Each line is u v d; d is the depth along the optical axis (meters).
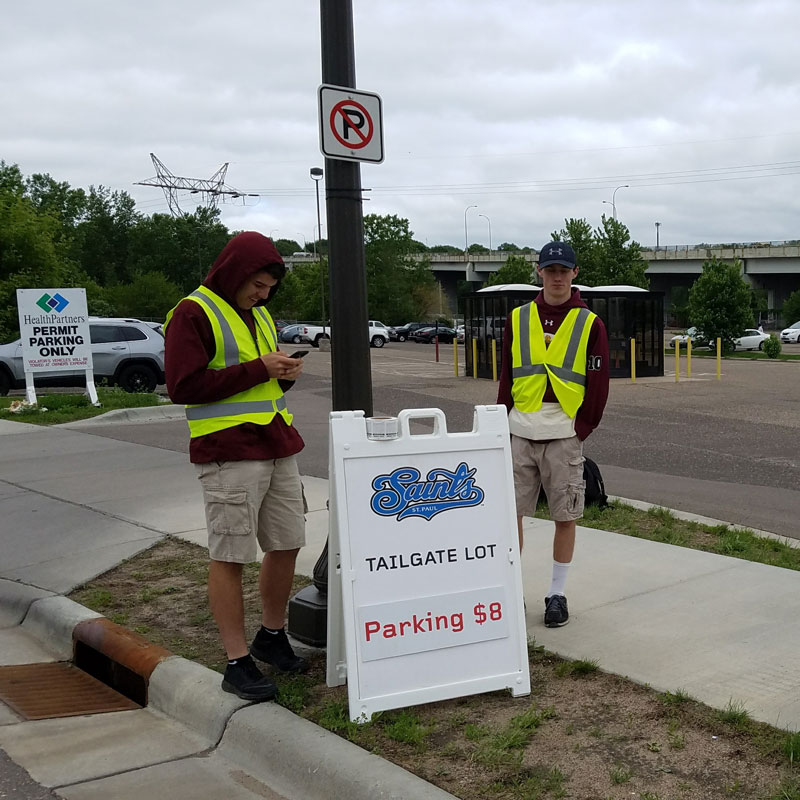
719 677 3.69
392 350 43.69
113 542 6.47
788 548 5.79
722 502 7.54
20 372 18.25
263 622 3.99
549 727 3.33
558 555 4.43
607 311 22.42
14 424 13.45
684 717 3.35
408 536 3.54
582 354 4.28
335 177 4.17
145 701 4.05
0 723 3.78
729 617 4.42
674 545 5.84
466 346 23.89
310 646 4.25
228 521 3.57
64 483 8.79
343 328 4.21
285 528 3.81
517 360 4.40
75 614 4.86
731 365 29.62
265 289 3.75
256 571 5.59
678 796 2.81
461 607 3.58
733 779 2.90
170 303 66.75
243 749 3.40
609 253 43.94
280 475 3.78
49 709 3.98
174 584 5.47
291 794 3.13
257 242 3.67
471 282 104.19
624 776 2.94
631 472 9.10
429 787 2.88
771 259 79.00
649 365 23.02
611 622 4.41
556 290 4.31
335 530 3.56
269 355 3.60
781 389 19.02
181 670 3.97
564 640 4.18
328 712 3.46
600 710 3.45
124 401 15.43
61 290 15.17
